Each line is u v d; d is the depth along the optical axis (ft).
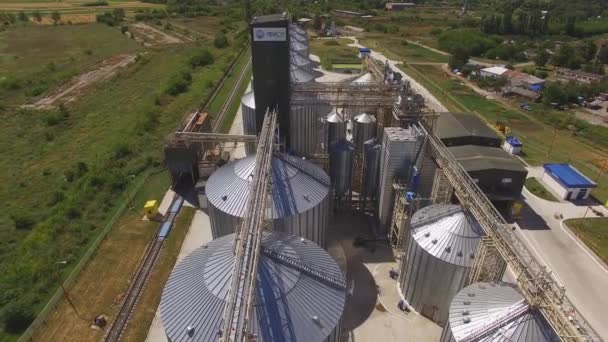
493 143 200.64
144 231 166.30
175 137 191.11
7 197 189.57
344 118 179.01
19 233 165.07
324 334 83.51
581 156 235.20
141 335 120.78
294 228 123.13
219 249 96.22
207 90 336.08
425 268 119.55
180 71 374.02
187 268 96.58
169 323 84.79
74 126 271.28
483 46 510.99
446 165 135.33
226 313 67.72
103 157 219.20
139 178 204.95
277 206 120.37
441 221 121.60
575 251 159.02
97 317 125.70
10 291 132.67
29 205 183.83
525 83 355.56
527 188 200.95
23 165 220.02
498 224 103.71
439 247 116.47
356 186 187.32
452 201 143.95
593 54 498.28
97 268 145.89
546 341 80.33
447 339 95.04
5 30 593.01
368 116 172.24
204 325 80.74
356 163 180.24
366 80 236.84
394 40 570.87
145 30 615.57
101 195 187.21
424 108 166.71
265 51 155.22
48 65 399.65
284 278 87.61
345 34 610.24
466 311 93.20
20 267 140.26
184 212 178.91
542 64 450.71
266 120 142.41
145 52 478.59
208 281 87.71
